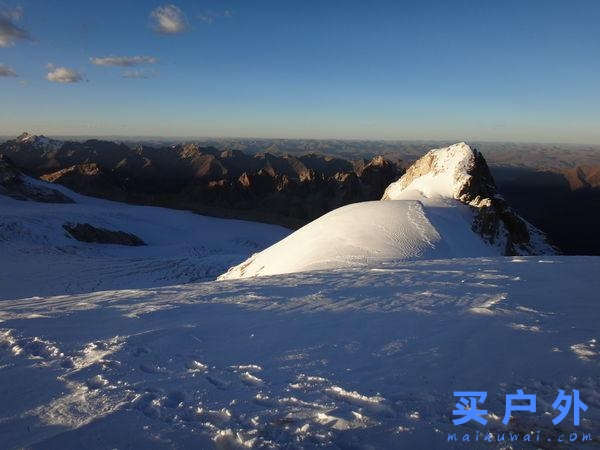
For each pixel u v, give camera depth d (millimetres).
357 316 8930
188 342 7688
